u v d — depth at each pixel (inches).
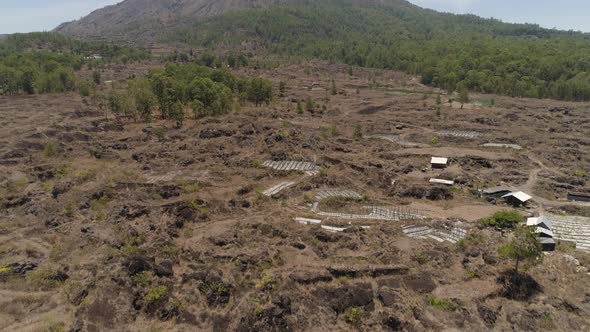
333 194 2933.1
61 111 5128.0
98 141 4072.3
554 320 1524.4
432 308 1579.7
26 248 2048.5
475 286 1716.3
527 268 1806.1
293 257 1972.2
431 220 2433.6
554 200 2891.2
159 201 2647.6
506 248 1812.3
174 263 1893.5
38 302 1594.5
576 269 1882.4
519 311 1563.7
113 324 1471.5
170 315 1531.7
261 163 3545.8
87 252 1972.2
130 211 2411.4
